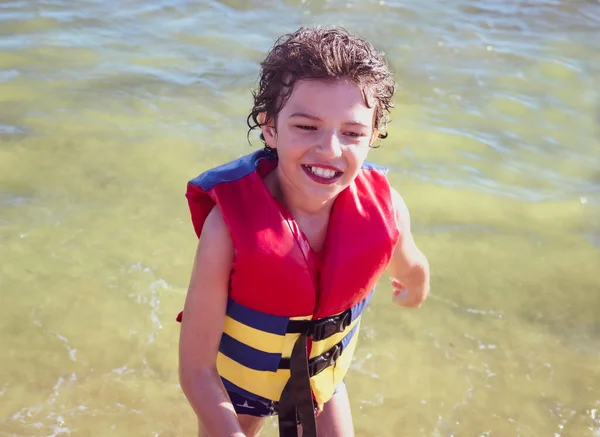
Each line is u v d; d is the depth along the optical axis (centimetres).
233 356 228
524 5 704
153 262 378
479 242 409
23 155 450
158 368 324
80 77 541
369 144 218
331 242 218
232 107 512
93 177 436
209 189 211
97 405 306
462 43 624
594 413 314
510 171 470
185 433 297
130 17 639
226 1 674
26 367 319
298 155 204
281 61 207
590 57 614
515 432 304
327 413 250
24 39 593
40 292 356
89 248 384
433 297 371
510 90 559
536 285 382
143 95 522
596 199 449
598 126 523
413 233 412
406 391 320
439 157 477
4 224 396
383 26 645
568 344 349
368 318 357
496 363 336
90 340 334
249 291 212
